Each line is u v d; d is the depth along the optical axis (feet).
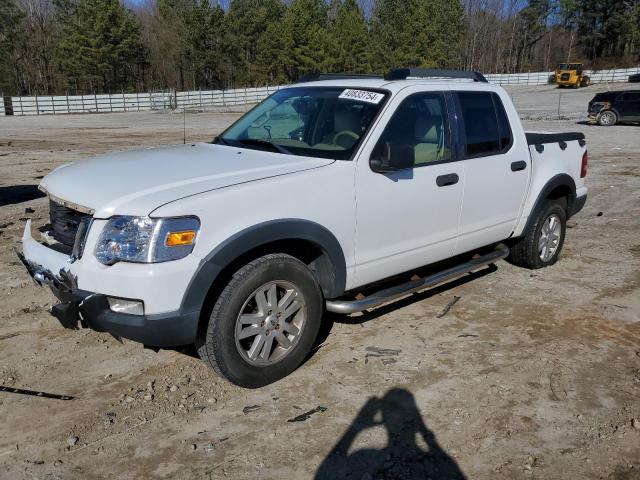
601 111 76.89
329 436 10.54
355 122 13.48
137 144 66.44
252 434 10.59
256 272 11.32
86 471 9.64
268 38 225.15
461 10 266.16
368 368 12.92
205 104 153.38
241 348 11.53
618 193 33.55
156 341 10.46
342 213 12.51
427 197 14.24
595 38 282.77
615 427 10.86
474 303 16.71
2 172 42.68
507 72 301.02
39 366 12.94
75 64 204.33
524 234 18.47
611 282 18.49
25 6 217.15
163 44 228.22
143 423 10.89
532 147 17.85
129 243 10.22
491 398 11.78
